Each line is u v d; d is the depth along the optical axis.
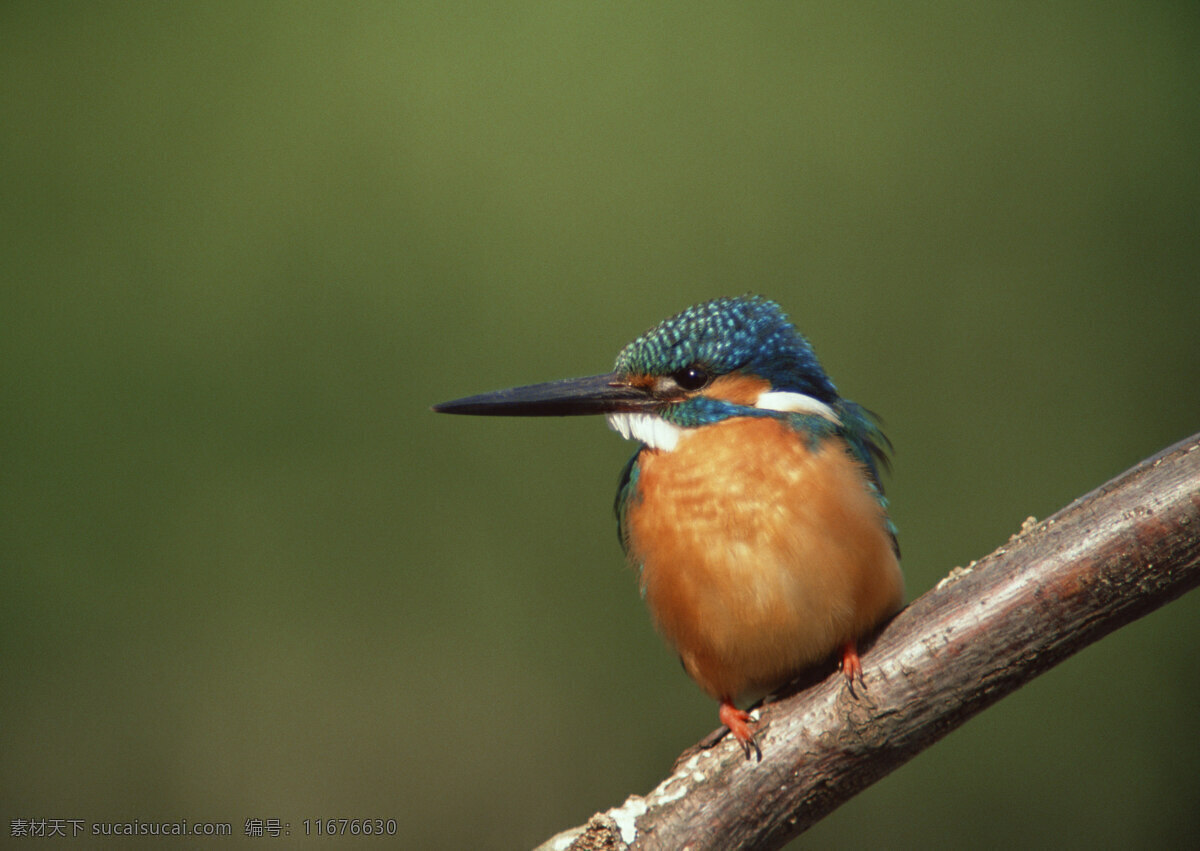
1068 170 13.95
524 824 11.25
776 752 4.48
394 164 13.59
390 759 11.55
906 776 11.09
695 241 13.63
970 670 4.32
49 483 12.24
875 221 13.82
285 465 12.67
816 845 10.85
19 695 11.59
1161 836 10.84
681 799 4.50
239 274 13.09
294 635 12.05
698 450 5.24
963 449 12.95
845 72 14.45
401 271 13.25
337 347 13.03
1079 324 13.39
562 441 12.65
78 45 13.95
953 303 13.46
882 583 4.93
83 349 12.65
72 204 13.19
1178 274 13.55
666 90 14.26
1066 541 4.24
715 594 5.09
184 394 12.74
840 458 5.16
